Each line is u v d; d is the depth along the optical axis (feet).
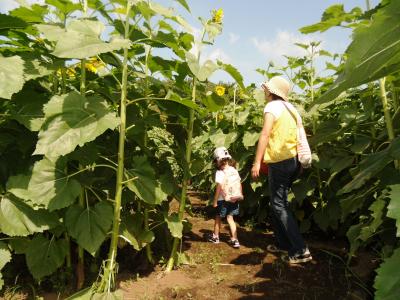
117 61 8.18
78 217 7.76
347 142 13.46
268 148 10.58
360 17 4.46
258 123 16.16
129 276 9.89
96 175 9.44
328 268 10.93
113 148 9.51
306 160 10.57
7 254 7.45
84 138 6.53
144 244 9.93
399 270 2.31
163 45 8.63
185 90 10.29
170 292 9.16
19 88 6.41
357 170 7.88
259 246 13.29
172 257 10.48
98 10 8.41
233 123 16.92
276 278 10.24
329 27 4.61
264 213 15.76
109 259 7.81
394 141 5.23
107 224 7.73
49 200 7.30
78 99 7.06
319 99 1.83
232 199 13.21
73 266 9.64
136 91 9.99
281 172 10.50
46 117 6.66
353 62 1.60
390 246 7.67
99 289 7.65
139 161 8.69
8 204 7.66
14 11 7.61
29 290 8.66
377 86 10.51
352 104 13.33
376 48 1.56
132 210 12.16
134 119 9.29
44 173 7.50
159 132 13.35
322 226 13.53
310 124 15.03
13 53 8.18
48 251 8.14
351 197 7.07
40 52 8.00
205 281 9.95
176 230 10.04
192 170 10.49
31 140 8.13
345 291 9.37
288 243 11.21
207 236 14.37
